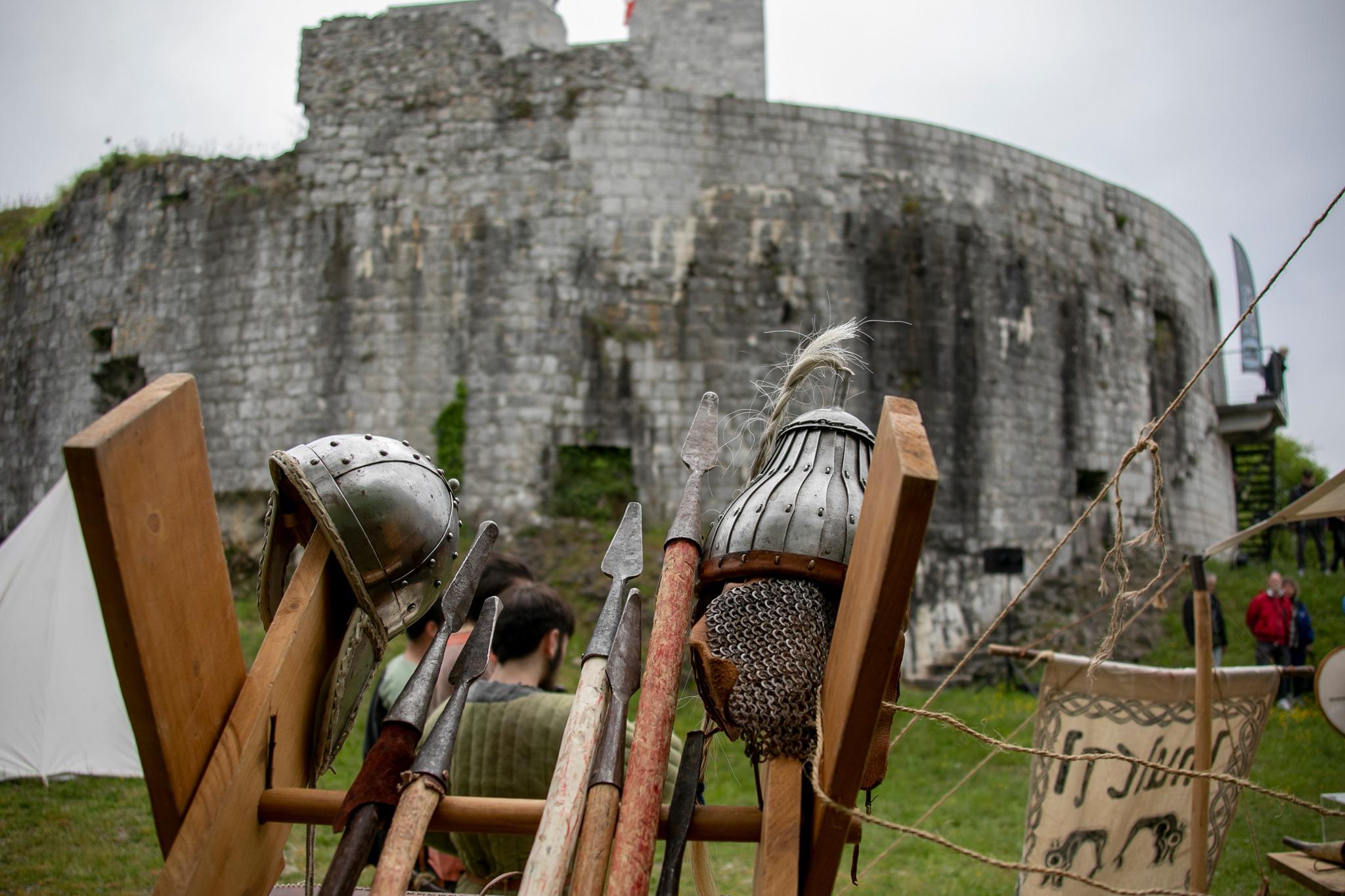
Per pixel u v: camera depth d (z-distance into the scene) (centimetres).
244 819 147
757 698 146
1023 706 1081
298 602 163
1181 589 1541
